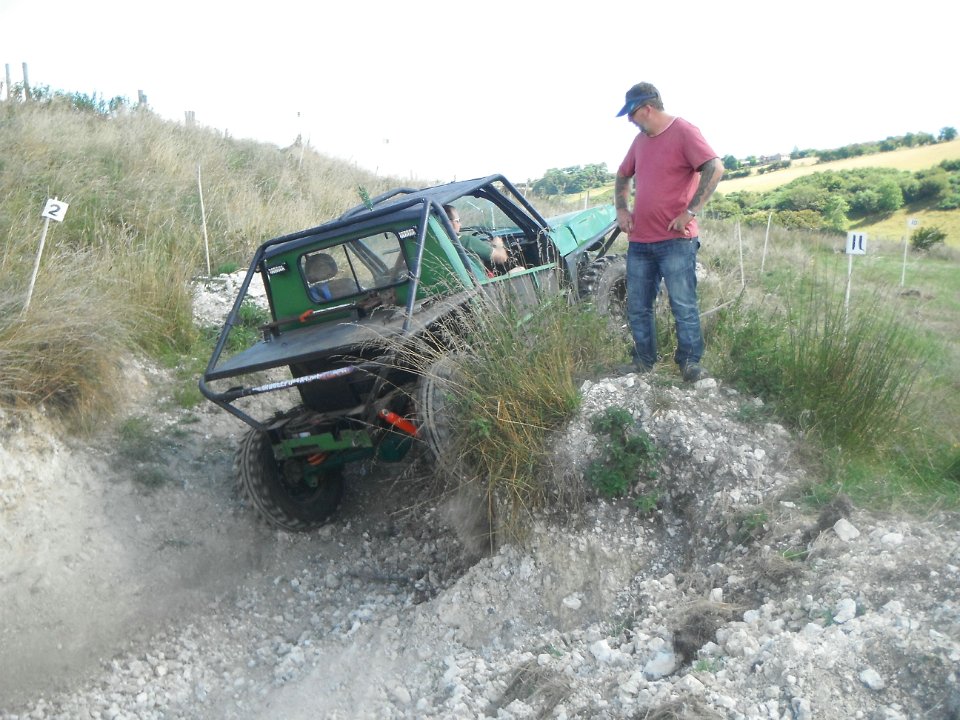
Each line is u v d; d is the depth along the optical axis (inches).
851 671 99.0
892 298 202.8
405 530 188.7
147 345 245.1
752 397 170.4
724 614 120.4
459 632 143.6
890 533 124.9
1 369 183.5
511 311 165.5
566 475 152.7
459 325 161.6
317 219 422.9
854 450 152.9
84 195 324.8
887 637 101.7
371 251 174.4
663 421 159.9
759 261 390.9
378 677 137.7
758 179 2571.4
